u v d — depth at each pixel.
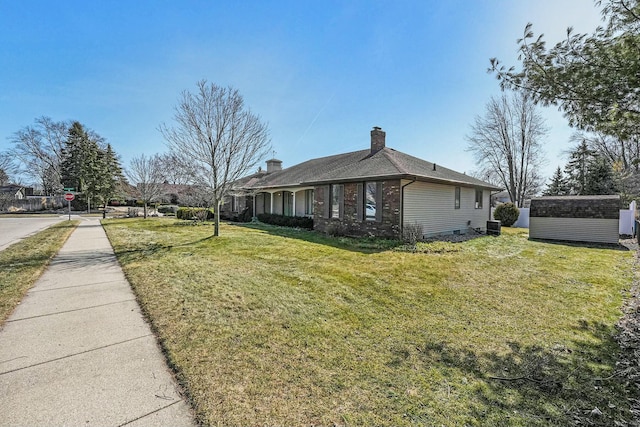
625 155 23.28
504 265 7.26
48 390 2.37
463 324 3.88
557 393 2.48
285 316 4.00
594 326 3.84
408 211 11.37
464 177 15.34
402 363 2.90
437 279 5.95
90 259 7.46
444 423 2.11
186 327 3.59
